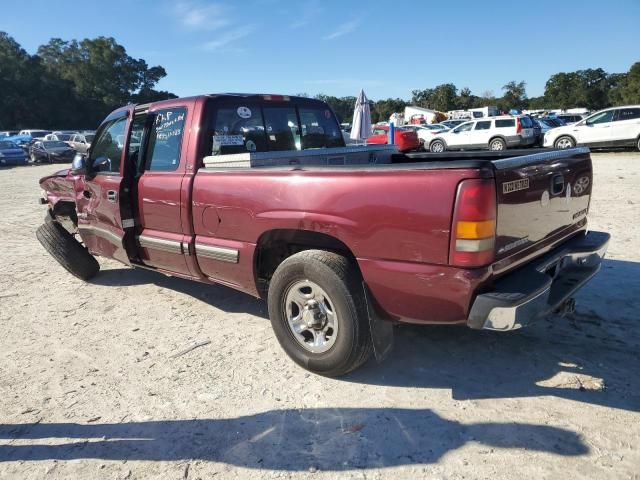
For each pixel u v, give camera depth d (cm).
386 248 296
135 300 514
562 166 345
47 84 7288
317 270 319
